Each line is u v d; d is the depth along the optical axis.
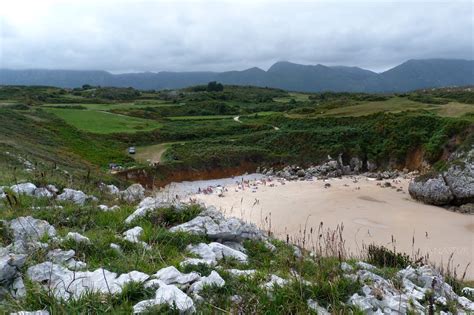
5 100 98.25
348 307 6.55
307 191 51.62
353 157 69.94
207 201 45.44
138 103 131.25
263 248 9.79
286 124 91.94
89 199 12.48
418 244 31.16
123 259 7.29
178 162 63.19
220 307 6.00
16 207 9.59
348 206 43.66
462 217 40.31
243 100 152.62
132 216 10.20
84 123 81.94
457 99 104.44
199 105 126.50
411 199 47.62
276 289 6.63
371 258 13.39
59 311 5.14
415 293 7.88
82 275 6.33
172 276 6.66
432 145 65.44
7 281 5.95
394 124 74.50
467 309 7.80
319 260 8.30
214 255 8.44
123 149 71.19
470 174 44.06
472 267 26.03
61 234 8.20
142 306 5.46
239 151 71.38
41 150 45.72
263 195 49.06
